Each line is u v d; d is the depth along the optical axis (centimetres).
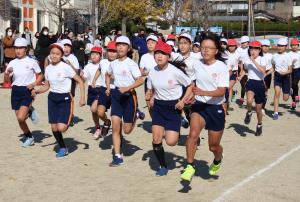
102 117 987
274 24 7112
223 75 664
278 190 678
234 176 747
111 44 908
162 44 716
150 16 4984
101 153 899
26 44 909
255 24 7088
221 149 700
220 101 671
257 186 696
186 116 1056
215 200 634
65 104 853
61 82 849
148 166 808
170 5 4741
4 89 1877
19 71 905
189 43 905
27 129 944
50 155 882
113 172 772
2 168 792
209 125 675
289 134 1091
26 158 859
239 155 885
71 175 755
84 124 1188
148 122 1219
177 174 760
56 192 673
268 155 885
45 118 1262
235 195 655
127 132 826
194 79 698
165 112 725
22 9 3378
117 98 812
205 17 5069
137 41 2361
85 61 2683
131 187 694
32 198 648
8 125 1166
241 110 1441
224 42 1277
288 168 796
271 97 1784
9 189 686
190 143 659
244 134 1088
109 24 4672
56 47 845
